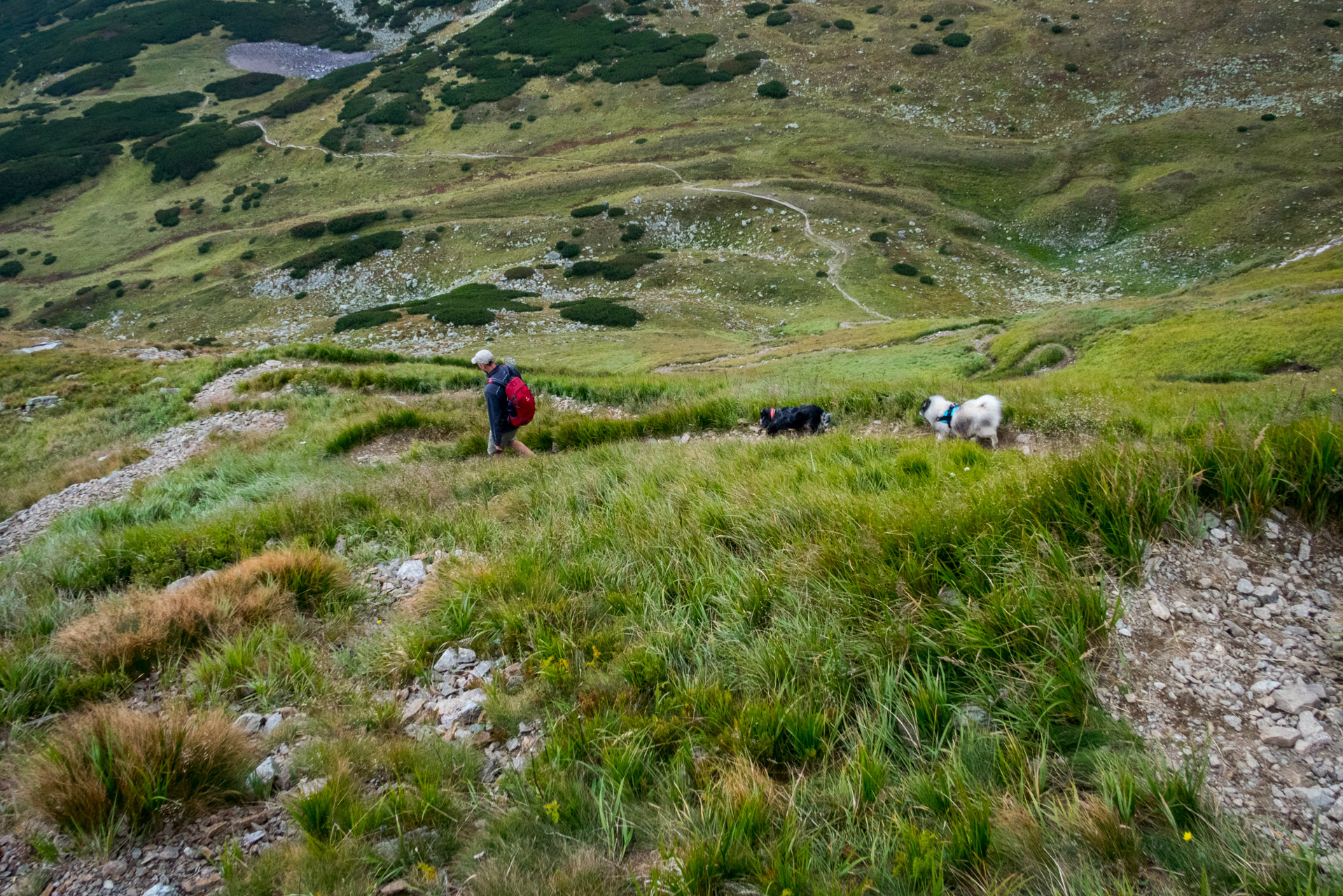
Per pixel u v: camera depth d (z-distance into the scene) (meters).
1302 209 69.62
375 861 2.71
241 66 163.88
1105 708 3.00
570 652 3.93
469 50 146.62
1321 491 3.78
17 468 16.81
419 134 124.56
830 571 4.06
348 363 22.16
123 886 2.71
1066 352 31.58
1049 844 2.44
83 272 101.31
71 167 123.94
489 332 67.12
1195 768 2.66
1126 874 2.33
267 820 3.05
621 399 13.81
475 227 93.75
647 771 3.01
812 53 125.00
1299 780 2.59
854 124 106.94
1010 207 88.06
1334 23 97.25
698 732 3.20
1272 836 2.41
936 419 8.50
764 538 4.78
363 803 2.95
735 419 10.30
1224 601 3.46
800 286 76.06
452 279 87.25
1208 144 84.94
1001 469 5.19
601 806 2.74
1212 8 107.12
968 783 2.72
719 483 6.04
